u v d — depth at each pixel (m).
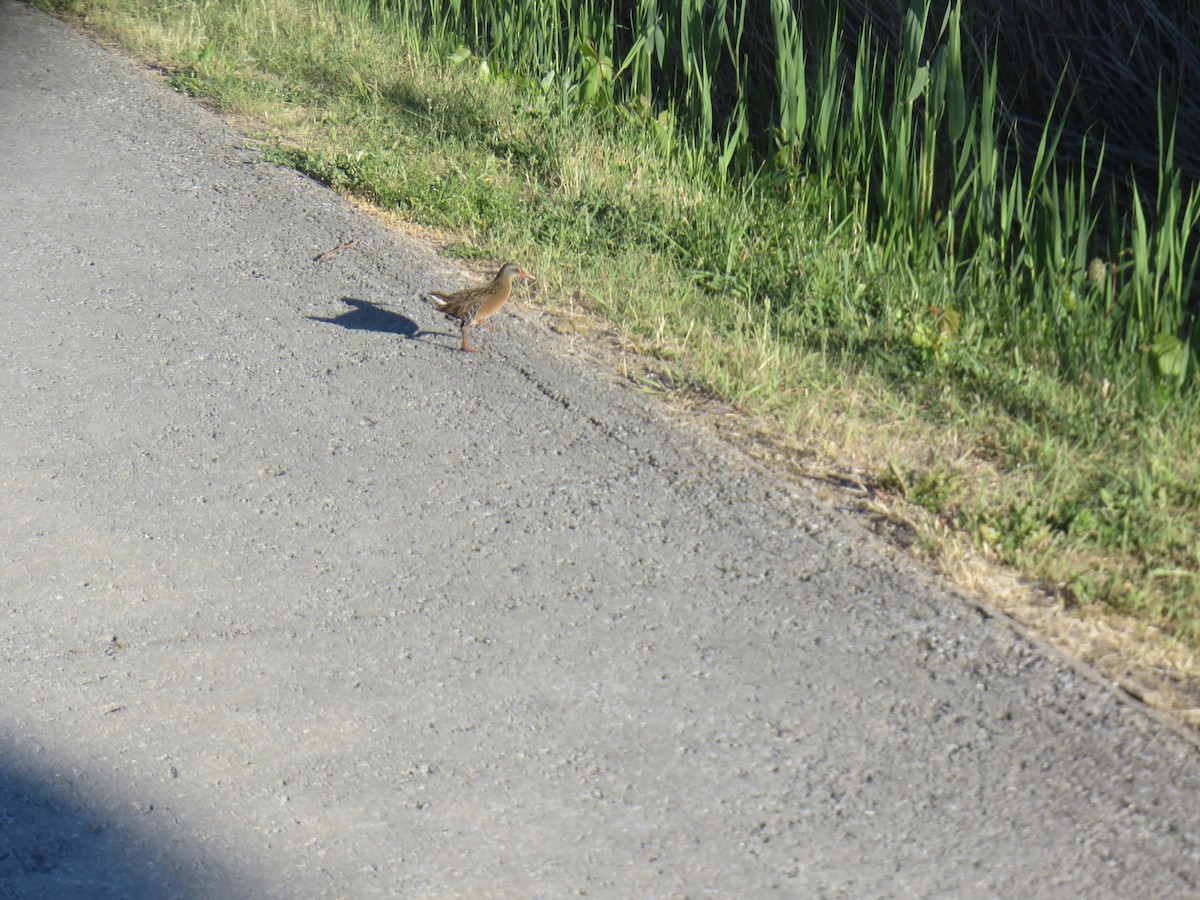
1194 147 22.73
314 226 24.09
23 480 16.05
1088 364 18.69
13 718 12.07
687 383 18.55
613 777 11.44
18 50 34.28
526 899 10.16
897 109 22.67
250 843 10.71
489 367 19.12
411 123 29.22
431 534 15.11
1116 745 11.66
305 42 34.06
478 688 12.57
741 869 10.44
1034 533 14.56
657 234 23.67
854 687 12.50
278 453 16.80
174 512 15.48
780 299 21.48
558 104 29.34
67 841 10.70
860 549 14.67
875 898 10.13
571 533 15.12
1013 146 24.44
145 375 18.70
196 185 25.83
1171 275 19.11
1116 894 10.13
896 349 19.55
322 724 12.08
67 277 21.75
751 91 28.23
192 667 12.83
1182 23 22.94
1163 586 13.83
